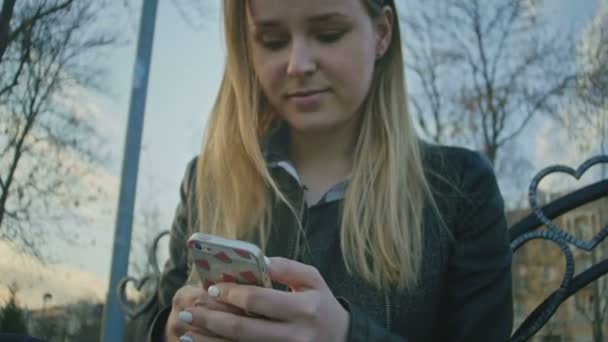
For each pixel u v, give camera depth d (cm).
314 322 76
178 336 86
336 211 113
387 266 108
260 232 115
